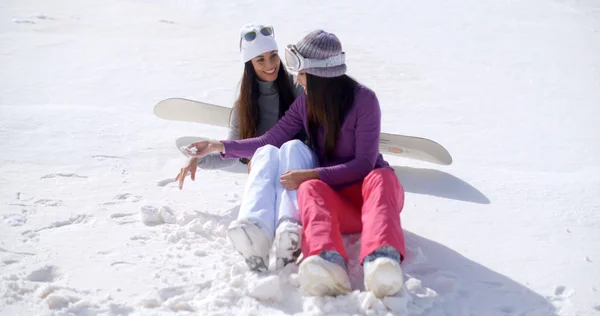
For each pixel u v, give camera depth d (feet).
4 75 21.88
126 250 9.33
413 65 26.78
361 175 9.45
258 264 8.45
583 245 10.11
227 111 15.23
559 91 23.24
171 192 11.80
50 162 13.01
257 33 11.66
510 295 8.47
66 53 25.68
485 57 28.40
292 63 9.46
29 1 35.63
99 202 11.13
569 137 17.92
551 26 35.17
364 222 8.38
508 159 15.87
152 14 35.22
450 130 18.31
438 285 8.62
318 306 7.76
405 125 18.70
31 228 9.93
